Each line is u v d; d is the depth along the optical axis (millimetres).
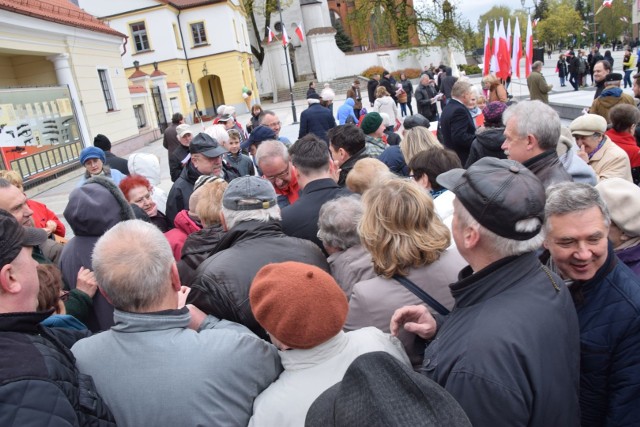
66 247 2520
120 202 2533
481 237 1340
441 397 836
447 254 1839
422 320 1644
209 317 1789
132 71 31016
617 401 1530
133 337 1451
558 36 59312
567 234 1540
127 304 1467
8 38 11758
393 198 1797
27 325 1253
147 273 1462
